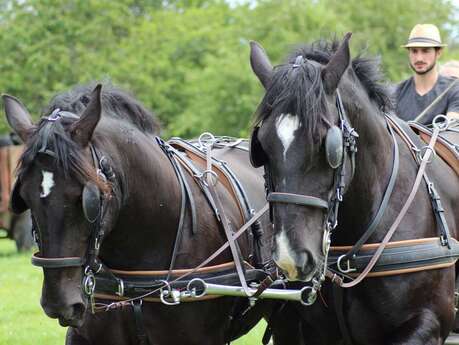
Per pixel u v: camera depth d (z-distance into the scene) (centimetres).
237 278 736
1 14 3909
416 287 696
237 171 843
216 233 739
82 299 623
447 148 778
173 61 4319
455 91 928
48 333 1281
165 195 708
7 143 2470
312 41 707
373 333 712
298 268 600
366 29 4053
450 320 716
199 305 717
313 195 610
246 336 1270
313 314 742
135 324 711
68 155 607
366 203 694
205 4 5859
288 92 610
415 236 705
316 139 603
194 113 3934
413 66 966
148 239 704
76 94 683
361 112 680
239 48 3947
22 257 2325
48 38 3812
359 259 698
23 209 629
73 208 609
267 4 3903
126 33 4275
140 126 726
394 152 722
